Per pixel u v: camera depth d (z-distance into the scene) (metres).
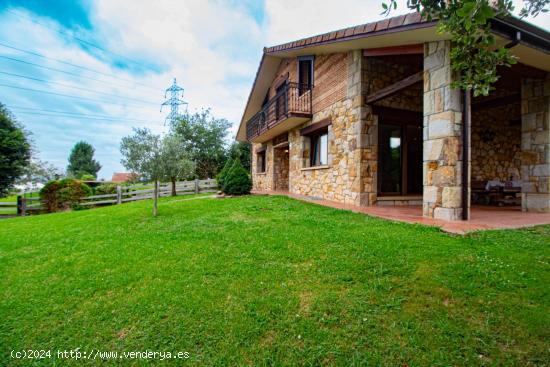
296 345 1.76
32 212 11.28
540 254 2.77
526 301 2.01
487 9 1.60
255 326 1.95
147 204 9.27
